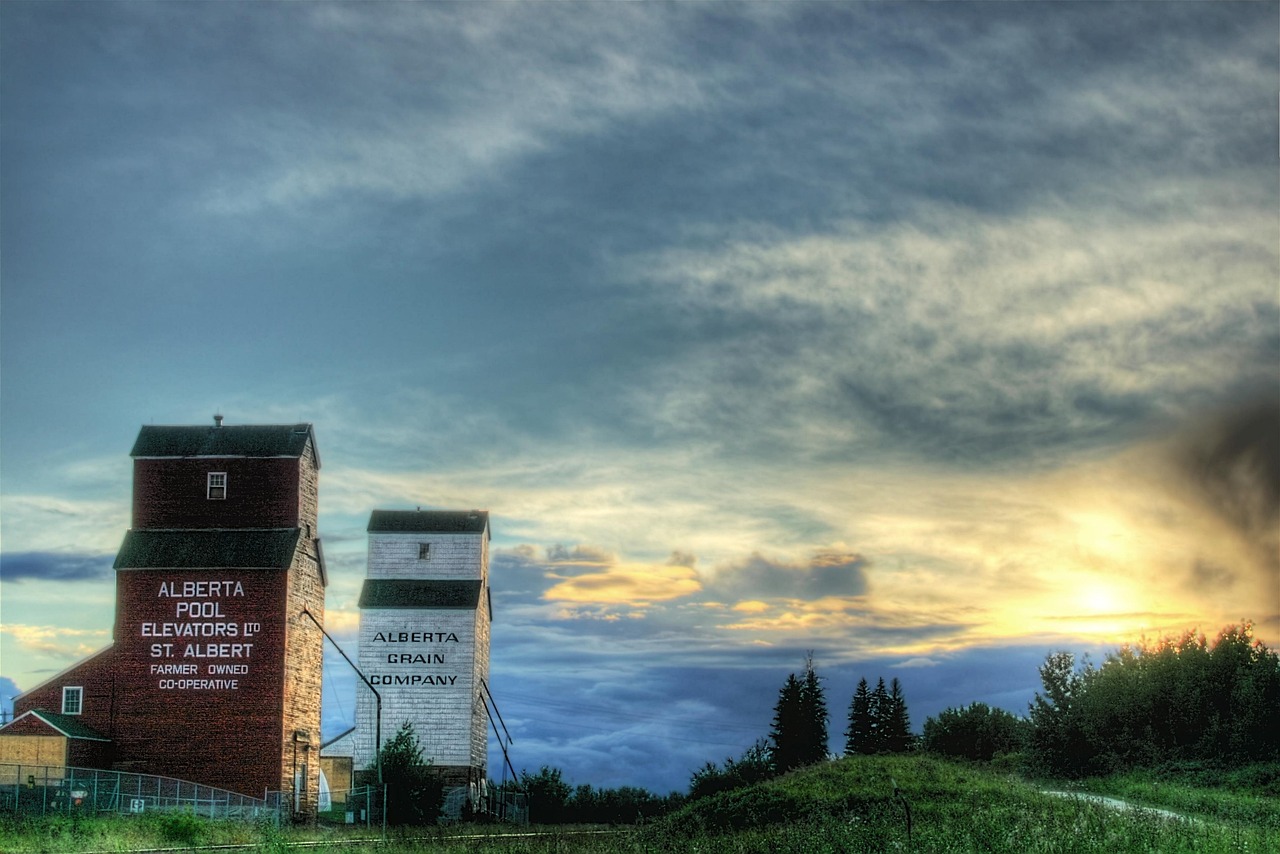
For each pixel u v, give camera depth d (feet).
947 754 331.16
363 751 322.55
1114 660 234.99
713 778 318.24
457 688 326.03
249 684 250.57
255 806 236.02
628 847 146.82
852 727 411.54
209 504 262.67
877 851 112.27
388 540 339.57
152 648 252.42
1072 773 223.71
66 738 233.96
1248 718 205.98
